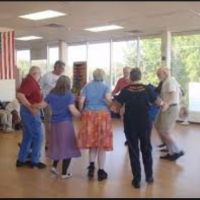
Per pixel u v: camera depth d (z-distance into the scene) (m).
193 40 9.12
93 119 4.11
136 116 3.86
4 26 8.31
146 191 3.76
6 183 4.05
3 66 8.62
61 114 4.15
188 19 7.27
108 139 4.10
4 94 8.65
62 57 12.22
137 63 10.41
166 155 5.26
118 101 3.94
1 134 7.41
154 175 4.35
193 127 8.41
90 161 4.32
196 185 3.96
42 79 5.43
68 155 4.14
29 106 4.50
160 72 5.12
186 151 5.73
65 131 4.14
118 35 10.13
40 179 4.21
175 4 5.60
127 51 10.70
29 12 6.29
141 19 7.24
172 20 7.42
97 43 11.57
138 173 3.92
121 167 4.75
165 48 9.40
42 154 5.48
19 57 14.54
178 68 9.52
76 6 5.73
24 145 4.76
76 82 11.97
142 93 3.88
